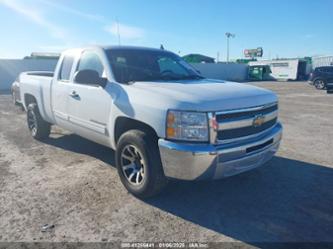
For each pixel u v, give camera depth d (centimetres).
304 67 4072
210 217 329
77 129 479
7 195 380
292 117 968
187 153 306
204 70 3969
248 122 337
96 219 323
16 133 716
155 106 328
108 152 557
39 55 2983
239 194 386
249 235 297
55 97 518
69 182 420
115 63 423
